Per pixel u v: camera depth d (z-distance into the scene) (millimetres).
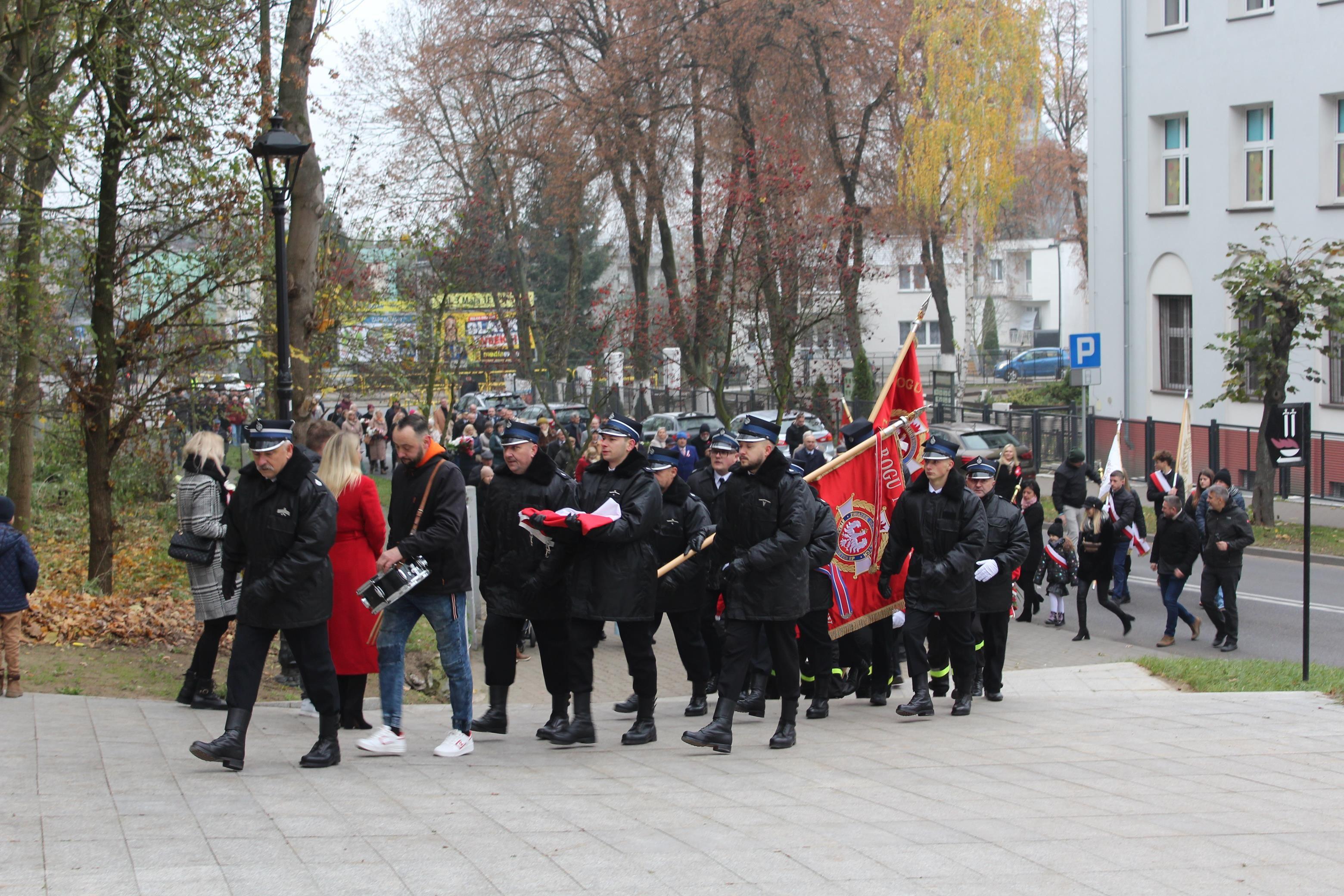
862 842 5309
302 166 11086
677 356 36406
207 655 8523
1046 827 5719
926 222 38844
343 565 7691
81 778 6035
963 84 35594
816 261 26594
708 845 5176
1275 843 5535
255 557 6398
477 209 32406
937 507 9133
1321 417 24828
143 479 15914
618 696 10906
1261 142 26594
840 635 9898
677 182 33781
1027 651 13547
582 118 32594
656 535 9078
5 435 15195
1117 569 15727
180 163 12352
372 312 18000
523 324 33125
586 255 51594
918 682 9281
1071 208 62156
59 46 12102
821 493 9914
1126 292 29484
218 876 4414
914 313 72438
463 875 4570
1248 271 21219
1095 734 8516
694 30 31609
